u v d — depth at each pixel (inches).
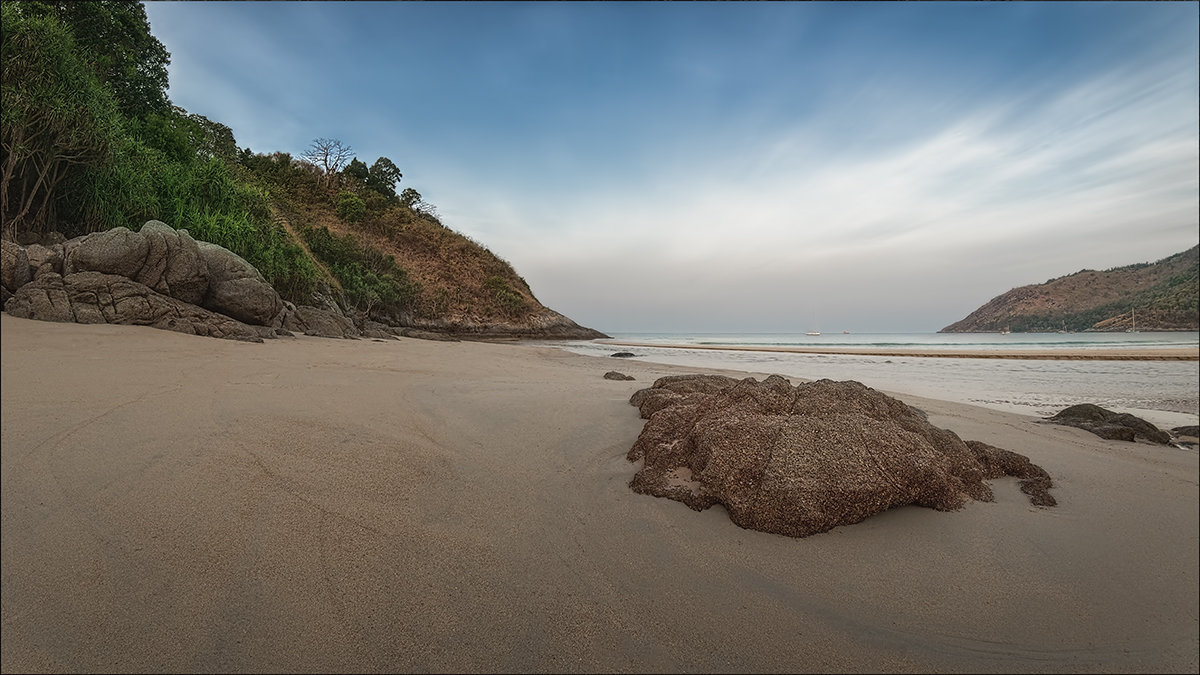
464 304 2422.5
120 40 850.8
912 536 127.4
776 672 85.8
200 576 96.9
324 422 183.6
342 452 157.5
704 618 96.0
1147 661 94.4
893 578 111.1
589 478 155.8
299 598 93.4
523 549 114.3
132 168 599.8
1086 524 143.8
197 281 508.4
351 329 848.3
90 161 515.8
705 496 137.4
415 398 242.5
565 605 97.1
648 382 392.2
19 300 387.2
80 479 126.8
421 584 99.5
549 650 87.2
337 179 2559.1
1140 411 409.7
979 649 93.7
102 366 239.9
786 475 130.0
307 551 106.3
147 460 138.9
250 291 567.2
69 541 103.8
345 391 241.9
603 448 183.3
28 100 455.5
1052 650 95.3
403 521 121.2
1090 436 270.5
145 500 119.9
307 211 2185.0
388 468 149.5
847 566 114.0
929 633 96.5
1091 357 1008.9
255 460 145.0
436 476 148.5
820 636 93.7
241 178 1110.4
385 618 90.7
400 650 84.9
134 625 86.0
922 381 603.5
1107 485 176.6
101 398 186.7
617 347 1573.6
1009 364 880.9
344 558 105.1
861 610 100.9
